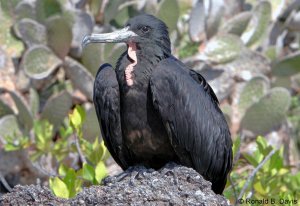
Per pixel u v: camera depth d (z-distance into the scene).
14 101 14.08
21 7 14.77
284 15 16.66
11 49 14.97
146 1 14.89
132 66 10.01
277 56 16.28
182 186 9.03
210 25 15.27
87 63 14.49
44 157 13.78
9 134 14.14
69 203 9.00
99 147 11.30
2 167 14.06
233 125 15.12
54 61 14.51
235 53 15.11
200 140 10.14
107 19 14.78
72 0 15.08
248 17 15.34
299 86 16.61
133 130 10.02
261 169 11.30
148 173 9.45
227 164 10.54
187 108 9.96
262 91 15.19
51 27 14.44
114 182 9.48
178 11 14.46
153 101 9.84
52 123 14.25
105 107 9.98
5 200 9.02
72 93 14.58
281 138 15.21
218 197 8.94
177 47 15.31
